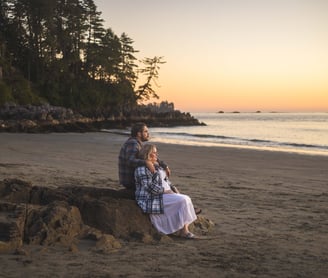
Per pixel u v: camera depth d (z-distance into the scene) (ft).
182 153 81.87
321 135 188.44
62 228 19.67
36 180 39.34
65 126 175.94
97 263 17.37
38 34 258.37
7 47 260.42
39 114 178.29
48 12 251.39
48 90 251.39
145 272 16.63
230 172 53.42
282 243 21.94
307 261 19.06
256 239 22.61
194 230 23.54
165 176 23.08
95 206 21.70
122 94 299.38
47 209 20.39
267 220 27.12
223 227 25.05
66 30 269.64
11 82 226.38
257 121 476.95
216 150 90.07
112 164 57.82
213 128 265.54
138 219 22.07
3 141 101.60
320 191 39.81
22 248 18.30
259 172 54.34
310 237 23.34
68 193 23.52
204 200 33.37
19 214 19.36
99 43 294.05
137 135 23.56
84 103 263.29
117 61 300.61
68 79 267.39
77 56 274.36
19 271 15.96
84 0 286.46
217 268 17.57
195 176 48.24
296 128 271.49
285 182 45.55
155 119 288.92
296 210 30.53
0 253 17.65
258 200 34.04
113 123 238.27
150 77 323.78
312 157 77.00
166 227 22.21
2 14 268.41
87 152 76.89
